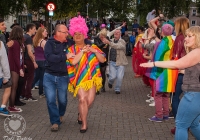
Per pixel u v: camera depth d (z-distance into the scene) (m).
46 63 5.82
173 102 5.88
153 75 6.41
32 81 8.23
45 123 6.36
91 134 5.75
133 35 20.66
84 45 5.87
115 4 26.20
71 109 7.51
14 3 23.11
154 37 7.42
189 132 5.83
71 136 5.63
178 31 5.70
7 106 7.71
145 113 7.23
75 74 5.81
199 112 4.21
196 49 4.20
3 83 6.32
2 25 6.63
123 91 9.91
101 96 9.06
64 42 5.84
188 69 4.25
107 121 6.56
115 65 9.48
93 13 26.58
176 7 22.41
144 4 21.86
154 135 5.74
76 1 25.44
